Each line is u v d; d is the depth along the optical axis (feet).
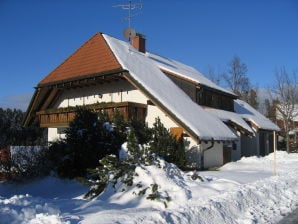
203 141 63.41
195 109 75.36
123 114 67.00
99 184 39.52
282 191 45.52
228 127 79.77
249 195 39.50
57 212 28.04
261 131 106.01
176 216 28.12
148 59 91.81
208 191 39.19
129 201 35.76
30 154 58.54
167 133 62.08
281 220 32.24
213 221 30.17
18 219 24.79
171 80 85.76
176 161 60.44
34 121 92.84
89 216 27.20
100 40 82.07
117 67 72.90
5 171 57.06
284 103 141.69
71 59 83.46
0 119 122.21
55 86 83.15
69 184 52.95
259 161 78.43
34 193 51.13
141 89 69.62
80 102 84.53
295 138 157.48
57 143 57.72
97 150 53.21
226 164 74.18
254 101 190.90
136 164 39.88
